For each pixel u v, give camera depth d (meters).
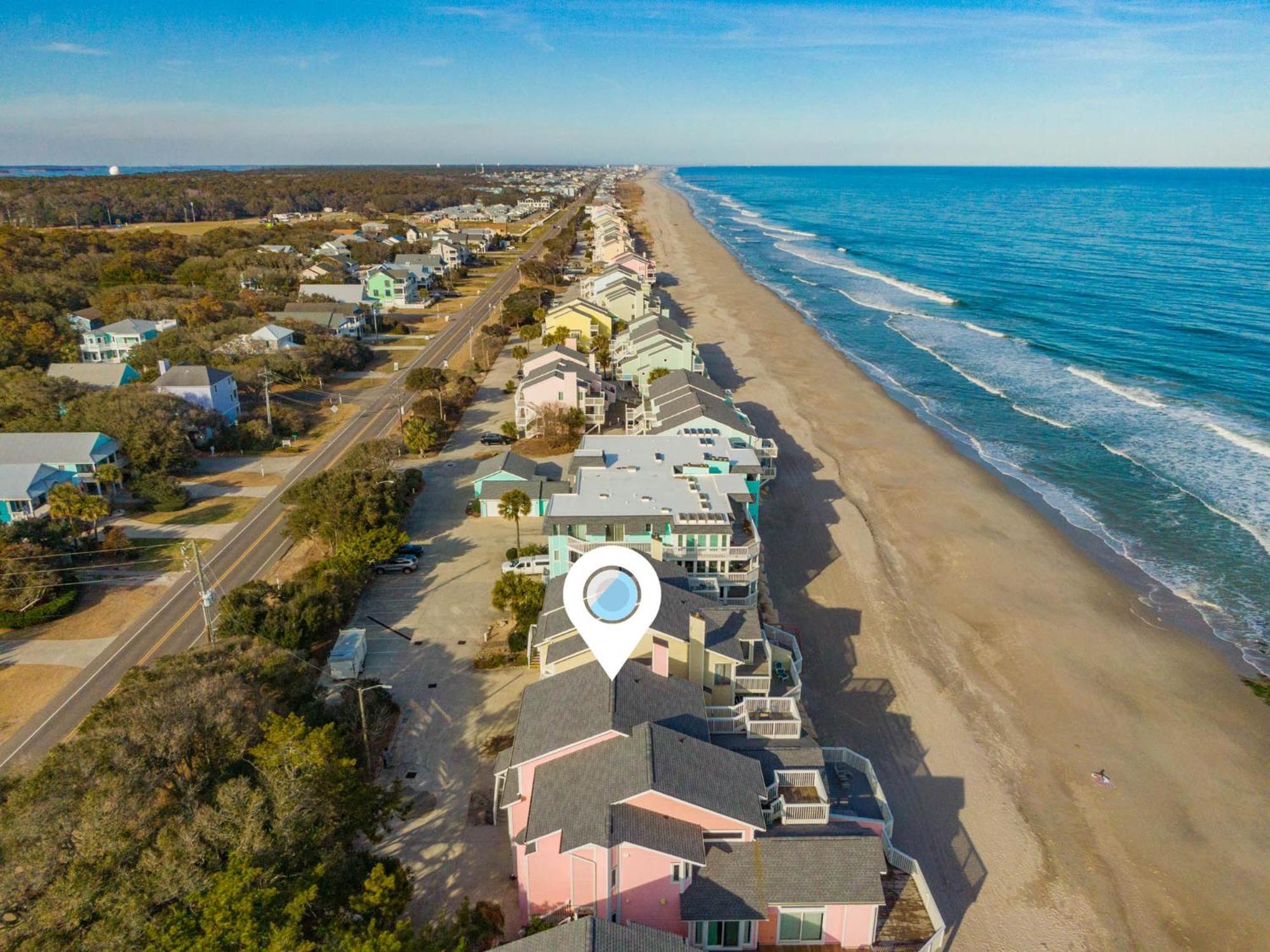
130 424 66.50
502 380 100.25
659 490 49.97
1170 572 56.91
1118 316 126.81
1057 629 50.16
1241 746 41.00
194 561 54.62
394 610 50.28
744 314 133.25
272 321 111.50
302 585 47.31
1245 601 53.44
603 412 80.81
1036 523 63.62
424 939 24.27
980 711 42.94
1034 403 90.25
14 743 37.91
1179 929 31.11
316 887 24.36
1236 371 98.75
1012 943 30.12
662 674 33.75
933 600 53.09
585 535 46.03
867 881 27.28
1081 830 35.62
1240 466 73.50
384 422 84.50
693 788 27.77
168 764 27.86
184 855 24.00
